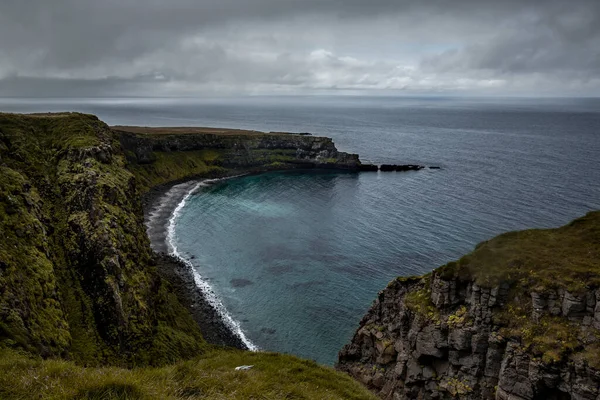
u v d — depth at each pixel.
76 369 16.16
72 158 75.38
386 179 173.62
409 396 41.19
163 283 72.06
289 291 77.12
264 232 109.19
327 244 99.06
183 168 173.88
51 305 45.75
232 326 66.31
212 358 30.77
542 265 37.41
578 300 33.41
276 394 18.61
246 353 32.75
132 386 14.40
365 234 104.25
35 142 81.38
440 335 39.56
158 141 174.00
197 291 77.00
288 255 93.56
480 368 37.28
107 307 50.78
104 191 66.19
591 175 158.25
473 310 38.41
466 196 134.75
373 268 84.81
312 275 83.19
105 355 46.75
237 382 18.73
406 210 123.06
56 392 13.46
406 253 90.38
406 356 42.44
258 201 141.62
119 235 60.56
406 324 43.94
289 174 189.25
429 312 41.38
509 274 37.88
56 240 59.78
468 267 40.28
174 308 66.56
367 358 47.94
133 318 51.78
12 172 61.97
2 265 41.44
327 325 66.50
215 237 105.62
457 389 37.62
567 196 127.25
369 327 48.66
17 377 14.67
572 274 35.12
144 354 49.53
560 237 41.34
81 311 51.28
